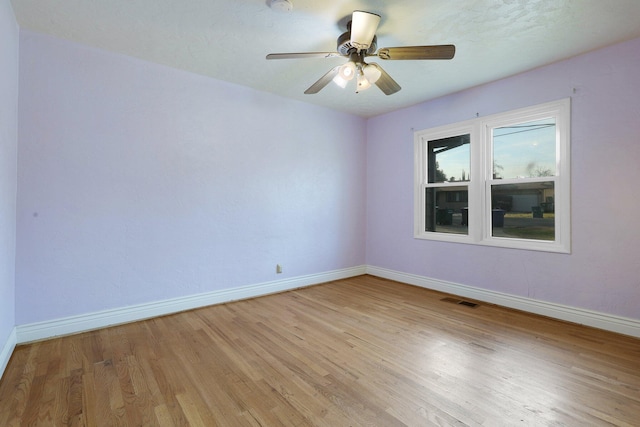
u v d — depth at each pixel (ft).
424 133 13.75
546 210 10.48
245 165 12.16
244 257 12.23
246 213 12.24
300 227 13.88
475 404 5.77
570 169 9.65
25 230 8.20
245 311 10.82
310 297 12.48
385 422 5.31
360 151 16.11
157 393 6.12
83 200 9.00
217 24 7.88
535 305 10.51
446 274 13.08
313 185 14.29
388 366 7.13
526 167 10.96
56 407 5.68
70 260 8.85
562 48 9.00
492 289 11.64
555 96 9.91
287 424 5.27
